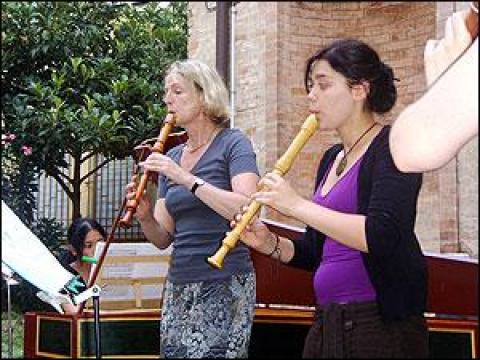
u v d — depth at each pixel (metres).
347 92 1.54
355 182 1.46
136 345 2.05
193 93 1.84
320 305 1.48
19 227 1.77
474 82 1.29
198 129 1.86
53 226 2.32
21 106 2.36
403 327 1.39
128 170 2.34
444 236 2.09
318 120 1.59
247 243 1.72
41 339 2.06
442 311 2.23
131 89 2.35
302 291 2.44
